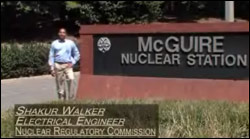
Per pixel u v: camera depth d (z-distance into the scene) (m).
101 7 26.11
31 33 27.55
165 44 8.92
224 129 7.03
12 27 27.78
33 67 18.56
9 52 18.06
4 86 15.71
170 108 7.74
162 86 8.89
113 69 9.34
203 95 8.59
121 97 9.08
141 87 9.05
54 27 28.31
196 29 8.66
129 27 9.17
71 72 12.20
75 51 12.31
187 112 7.49
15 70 18.09
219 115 7.33
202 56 8.66
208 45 8.61
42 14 28.03
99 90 9.34
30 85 16.09
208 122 7.16
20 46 19.84
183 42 8.79
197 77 8.70
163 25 8.91
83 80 9.49
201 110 7.54
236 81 8.41
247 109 7.51
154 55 9.02
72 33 26.66
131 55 9.20
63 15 27.80
